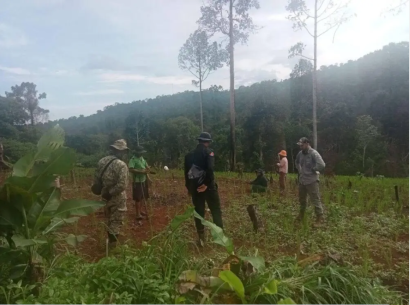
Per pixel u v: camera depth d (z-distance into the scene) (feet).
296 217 24.91
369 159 96.43
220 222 19.90
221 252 16.79
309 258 13.92
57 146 13.78
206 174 19.42
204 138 19.54
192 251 17.08
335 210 25.32
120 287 11.48
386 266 17.02
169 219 25.22
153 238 14.88
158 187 38.96
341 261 13.91
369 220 25.50
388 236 21.86
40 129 61.31
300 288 11.67
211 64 86.63
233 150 80.18
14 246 12.94
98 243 19.62
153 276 12.28
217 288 11.05
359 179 49.67
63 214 13.39
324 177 49.32
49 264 13.46
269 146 108.17
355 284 12.28
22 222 12.75
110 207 18.31
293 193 36.04
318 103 120.88
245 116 113.09
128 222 24.35
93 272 12.11
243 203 30.71
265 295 11.00
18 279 12.25
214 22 82.69
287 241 20.30
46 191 13.41
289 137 105.81
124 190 18.15
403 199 32.78
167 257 13.30
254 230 21.61
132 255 14.12
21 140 56.49
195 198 19.65
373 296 12.09
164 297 10.98
